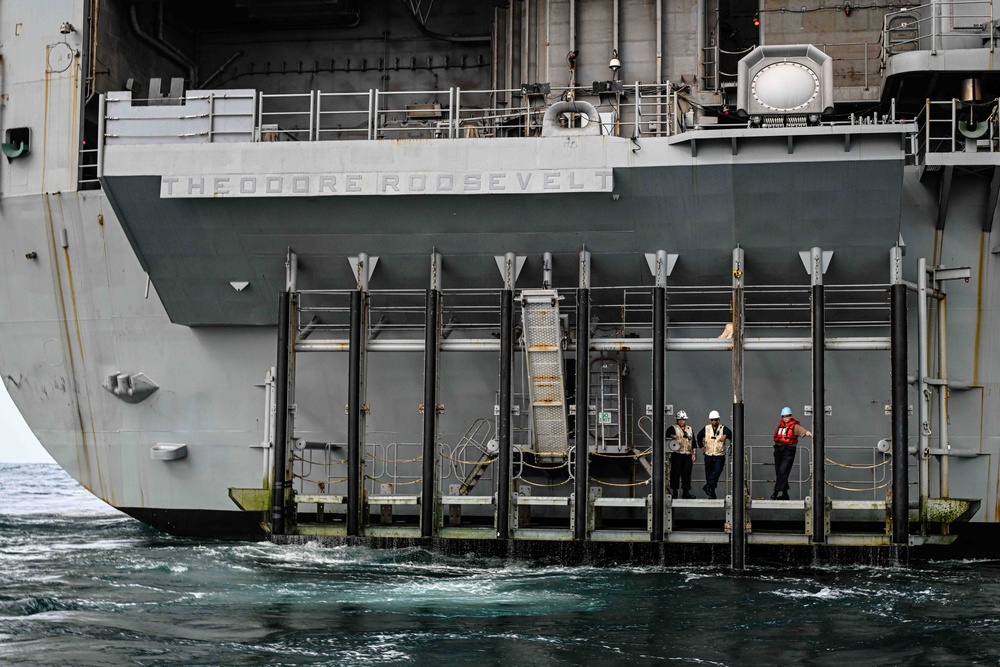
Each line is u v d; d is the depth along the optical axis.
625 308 22.67
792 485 22.70
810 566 21.14
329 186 20.67
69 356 24.80
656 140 19.89
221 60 28.28
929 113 21.22
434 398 21.20
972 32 21.53
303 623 15.39
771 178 19.69
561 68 23.42
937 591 18.17
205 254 22.20
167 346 24.27
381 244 21.53
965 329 21.61
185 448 24.22
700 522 22.81
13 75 24.36
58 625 15.20
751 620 15.75
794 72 19.77
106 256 24.14
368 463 23.66
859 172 19.41
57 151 24.03
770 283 21.31
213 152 21.02
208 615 15.95
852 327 22.67
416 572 20.20
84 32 24.03
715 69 23.00
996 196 20.84
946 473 21.09
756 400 22.83
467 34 27.39
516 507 20.97
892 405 20.16
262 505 22.36
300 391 24.05
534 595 17.73
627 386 22.98
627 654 13.68
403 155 20.58
